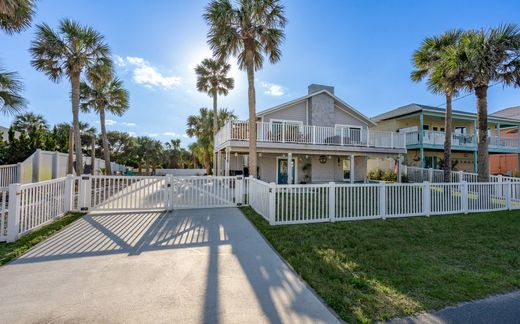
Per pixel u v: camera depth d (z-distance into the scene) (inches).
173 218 238.7
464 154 802.8
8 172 427.5
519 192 320.8
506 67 341.7
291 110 611.2
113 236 182.5
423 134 662.5
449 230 209.8
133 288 108.3
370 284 113.4
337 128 614.2
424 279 119.0
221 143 566.3
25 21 271.4
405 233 199.6
